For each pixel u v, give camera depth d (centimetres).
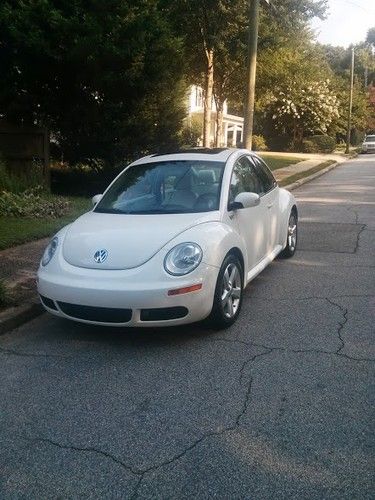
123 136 1223
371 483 291
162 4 1325
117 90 1188
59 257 494
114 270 461
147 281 450
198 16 1892
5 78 1197
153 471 307
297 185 1848
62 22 1078
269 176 725
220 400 383
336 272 715
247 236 582
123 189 605
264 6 1906
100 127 1205
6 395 399
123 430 349
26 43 1074
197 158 615
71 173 1342
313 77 4291
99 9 1130
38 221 977
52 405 383
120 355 462
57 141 1294
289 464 309
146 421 359
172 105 1267
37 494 291
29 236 858
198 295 461
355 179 2111
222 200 548
